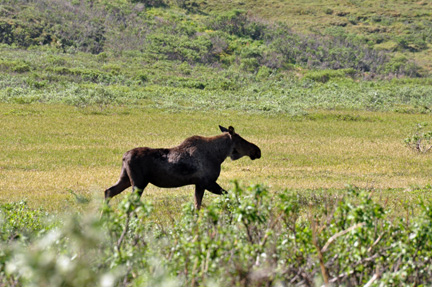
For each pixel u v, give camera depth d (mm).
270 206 20219
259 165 77500
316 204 41844
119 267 17000
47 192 56469
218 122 126750
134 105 150125
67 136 99438
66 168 72625
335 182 63406
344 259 19109
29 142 92438
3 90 165875
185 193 54594
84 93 166625
